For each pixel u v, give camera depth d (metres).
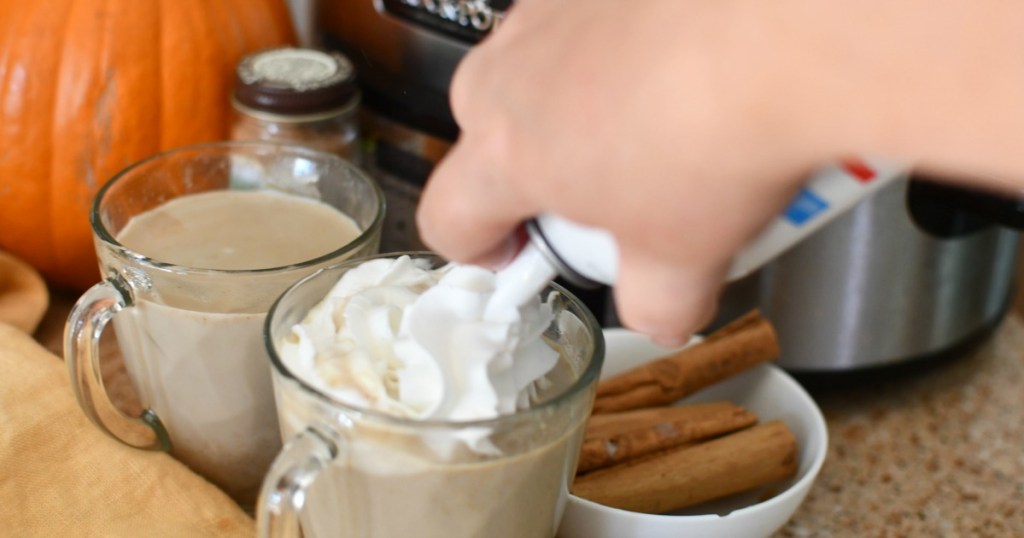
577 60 0.42
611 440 0.61
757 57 0.38
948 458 0.66
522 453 0.51
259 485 0.61
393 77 0.70
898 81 0.36
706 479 0.61
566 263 0.49
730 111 0.38
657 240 0.43
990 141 0.36
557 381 0.54
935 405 0.69
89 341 0.58
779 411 0.64
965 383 0.71
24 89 0.68
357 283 0.54
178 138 0.70
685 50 0.39
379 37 0.70
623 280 0.45
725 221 0.41
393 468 0.51
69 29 0.68
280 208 0.64
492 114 0.45
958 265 0.67
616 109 0.40
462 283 0.52
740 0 0.39
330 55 0.71
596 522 0.58
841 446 0.67
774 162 0.39
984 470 0.66
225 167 0.65
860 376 0.68
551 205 0.44
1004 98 0.35
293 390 0.51
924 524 0.63
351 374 0.51
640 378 0.64
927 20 0.36
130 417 0.61
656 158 0.40
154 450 0.60
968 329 0.70
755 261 0.48
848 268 0.66
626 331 0.65
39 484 0.59
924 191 0.63
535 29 0.45
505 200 0.45
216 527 0.58
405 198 0.72
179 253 0.61
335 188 0.64
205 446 0.60
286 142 0.67
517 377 0.52
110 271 0.59
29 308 0.68
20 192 0.70
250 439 0.60
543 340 0.54
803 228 0.48
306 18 0.79
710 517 0.58
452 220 0.46
